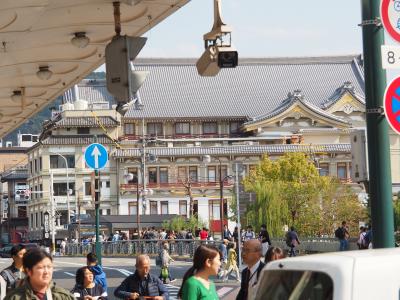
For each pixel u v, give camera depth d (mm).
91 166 35594
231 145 144125
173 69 156625
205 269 13711
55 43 26641
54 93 34938
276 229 96625
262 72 158625
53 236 105938
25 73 30719
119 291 18703
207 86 155375
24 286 10844
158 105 150750
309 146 141625
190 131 150625
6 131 43906
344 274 8570
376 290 8562
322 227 97125
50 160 142750
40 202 142875
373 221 14359
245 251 15383
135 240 90812
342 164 142250
